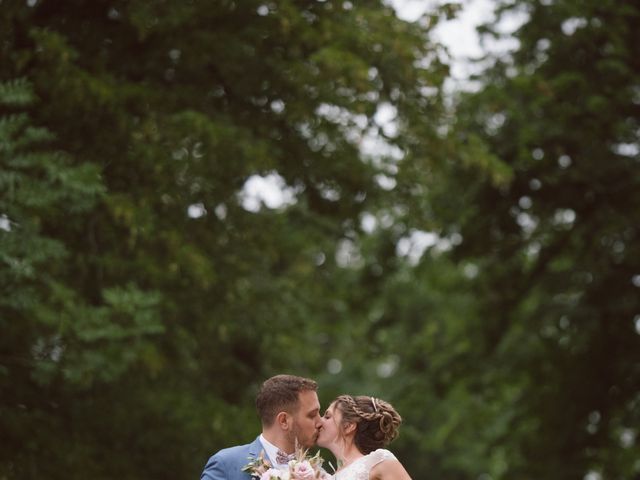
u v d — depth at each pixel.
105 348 9.23
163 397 11.20
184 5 10.06
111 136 10.36
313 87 10.84
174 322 11.35
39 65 10.06
